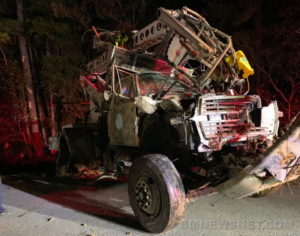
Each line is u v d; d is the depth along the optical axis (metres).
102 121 6.37
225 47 5.26
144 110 4.71
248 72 5.14
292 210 4.63
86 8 12.31
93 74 7.07
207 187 4.59
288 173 3.83
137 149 5.26
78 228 4.20
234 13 10.86
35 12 12.88
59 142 7.14
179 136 4.39
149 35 6.16
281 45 9.98
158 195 3.82
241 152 4.46
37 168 9.54
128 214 4.72
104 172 6.30
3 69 12.10
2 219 4.59
